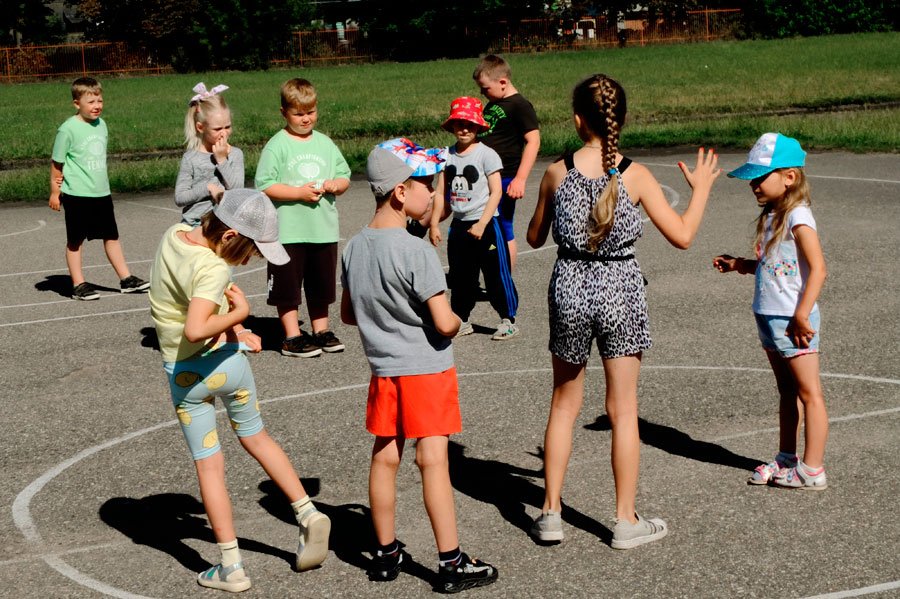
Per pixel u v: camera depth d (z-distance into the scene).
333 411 6.95
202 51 57.91
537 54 56.53
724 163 18.41
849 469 5.67
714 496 5.42
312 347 8.26
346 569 4.82
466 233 8.33
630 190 4.76
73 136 10.25
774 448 6.05
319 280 8.27
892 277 10.05
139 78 53.94
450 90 37.31
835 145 19.73
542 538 4.93
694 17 61.41
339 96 36.06
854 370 7.37
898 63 39.38
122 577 4.80
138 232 14.34
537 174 18.19
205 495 4.61
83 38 65.56
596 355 7.91
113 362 8.31
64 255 12.93
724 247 11.80
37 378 7.95
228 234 4.48
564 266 4.84
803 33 60.03
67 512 5.53
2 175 19.69
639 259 11.34
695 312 9.10
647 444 6.17
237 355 4.64
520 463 6.00
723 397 6.93
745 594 4.43
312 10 61.03
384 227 4.54
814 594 4.42
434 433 4.49
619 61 47.69
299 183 8.03
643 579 4.59
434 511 4.51
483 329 8.92
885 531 4.95
